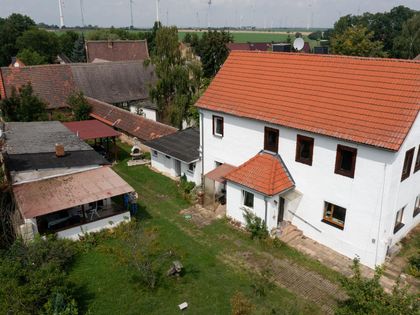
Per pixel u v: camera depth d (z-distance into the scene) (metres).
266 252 22.41
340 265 21.19
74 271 20.62
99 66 58.97
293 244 23.11
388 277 19.94
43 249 19.70
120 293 18.92
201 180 30.80
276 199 23.03
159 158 34.81
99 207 26.77
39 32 97.69
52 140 32.03
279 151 24.25
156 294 18.86
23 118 43.97
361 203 20.48
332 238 22.38
